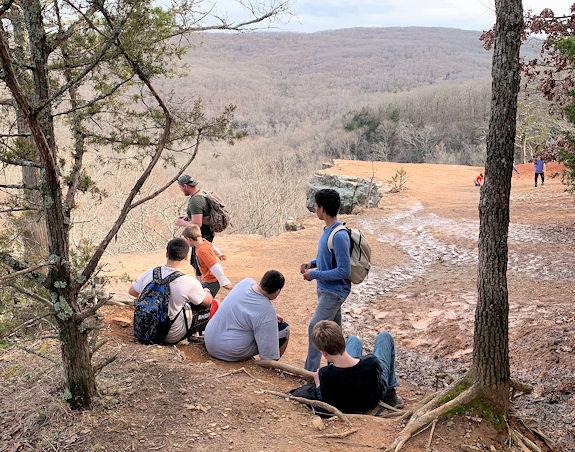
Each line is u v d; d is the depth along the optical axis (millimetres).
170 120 3818
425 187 32656
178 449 3502
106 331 5652
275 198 27359
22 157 3695
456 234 14945
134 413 3893
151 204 20844
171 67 3799
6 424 3783
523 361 5617
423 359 6355
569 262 10102
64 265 3600
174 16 3740
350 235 4949
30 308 4023
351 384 4180
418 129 108125
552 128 33156
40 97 3582
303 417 4082
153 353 5004
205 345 5344
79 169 4098
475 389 3977
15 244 4254
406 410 4406
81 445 3518
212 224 6930
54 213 3562
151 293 5297
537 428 4086
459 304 8055
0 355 4906
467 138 107688
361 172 36312
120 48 3496
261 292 5199
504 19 3703
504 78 3725
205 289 6039
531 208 18156
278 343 5289
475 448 3641
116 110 4047
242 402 4176
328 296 5020
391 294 9203
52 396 4000
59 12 3682
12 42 3881
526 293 8211
